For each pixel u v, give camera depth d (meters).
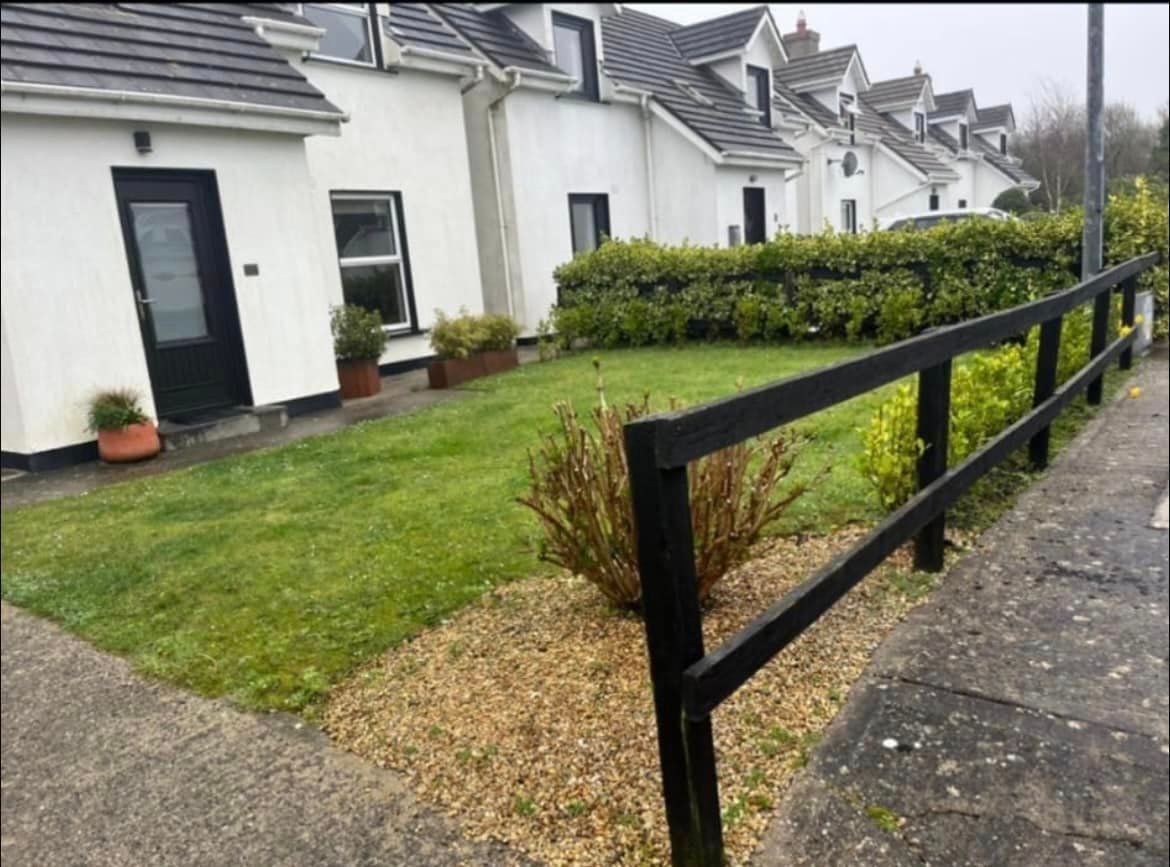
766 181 16.06
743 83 16.94
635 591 3.14
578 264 11.82
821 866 1.96
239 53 8.41
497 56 12.08
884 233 9.82
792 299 10.38
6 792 2.58
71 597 3.97
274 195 8.38
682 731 1.83
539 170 12.80
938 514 3.33
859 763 2.31
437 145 11.42
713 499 3.05
